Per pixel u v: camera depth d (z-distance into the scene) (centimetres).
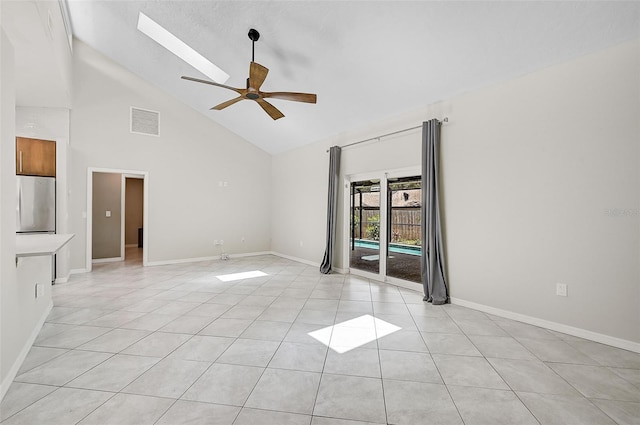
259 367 223
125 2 401
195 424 163
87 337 271
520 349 253
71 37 499
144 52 505
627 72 247
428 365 227
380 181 483
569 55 273
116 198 661
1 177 191
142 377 208
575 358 237
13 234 212
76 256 534
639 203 243
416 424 165
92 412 171
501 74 316
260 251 752
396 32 306
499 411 176
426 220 389
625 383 203
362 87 405
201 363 228
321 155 595
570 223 279
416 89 377
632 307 247
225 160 694
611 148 255
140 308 351
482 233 346
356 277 514
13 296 210
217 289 435
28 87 426
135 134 582
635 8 224
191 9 377
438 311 347
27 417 167
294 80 433
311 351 249
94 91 541
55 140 463
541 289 298
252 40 379
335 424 165
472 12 263
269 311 345
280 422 166
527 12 250
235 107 586
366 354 244
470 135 356
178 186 632
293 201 682
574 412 175
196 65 490
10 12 263
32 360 230
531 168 304
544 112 294
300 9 319
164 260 619
